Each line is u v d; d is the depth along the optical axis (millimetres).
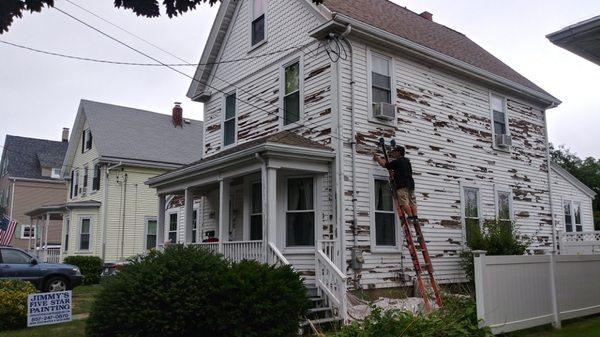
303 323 8977
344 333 7758
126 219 26453
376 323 7770
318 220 11656
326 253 11133
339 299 9812
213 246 12336
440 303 9477
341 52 12125
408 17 17000
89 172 28234
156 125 30922
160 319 7613
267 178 10828
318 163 11625
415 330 7395
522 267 8867
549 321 9172
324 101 12227
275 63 14102
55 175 41594
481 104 15727
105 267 24531
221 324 7629
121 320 7723
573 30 7629
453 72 14820
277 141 10844
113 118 29391
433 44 14586
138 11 5703
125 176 26859
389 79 13094
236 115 15570
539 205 17219
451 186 14180
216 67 16781
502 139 15953
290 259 11695
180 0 5691
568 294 9781
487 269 8195
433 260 13258
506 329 8266
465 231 14250
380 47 12906
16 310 10562
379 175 12305
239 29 15945
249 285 7832
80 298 15758
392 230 12516
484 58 17562
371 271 11758
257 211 13016
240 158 11320
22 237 39281
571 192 20359
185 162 28719
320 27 12055
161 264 8117
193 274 7988
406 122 13250
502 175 15992
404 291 11703
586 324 9477
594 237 17406
